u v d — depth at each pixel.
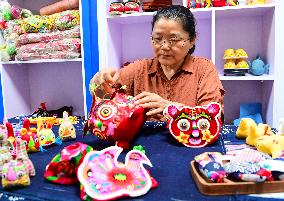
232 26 1.93
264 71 1.79
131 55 2.10
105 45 1.89
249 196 0.54
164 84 1.23
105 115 0.80
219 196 0.54
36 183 0.62
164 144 0.88
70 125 0.93
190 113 0.88
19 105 2.23
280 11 1.59
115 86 1.00
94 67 1.92
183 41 1.03
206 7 1.69
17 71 2.20
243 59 1.78
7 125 0.77
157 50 1.06
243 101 2.00
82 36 1.87
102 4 1.93
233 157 0.65
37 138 0.83
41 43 1.99
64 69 2.22
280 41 1.62
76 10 1.96
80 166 0.57
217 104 0.89
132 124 0.80
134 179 0.57
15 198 0.56
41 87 2.30
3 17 2.06
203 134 0.86
